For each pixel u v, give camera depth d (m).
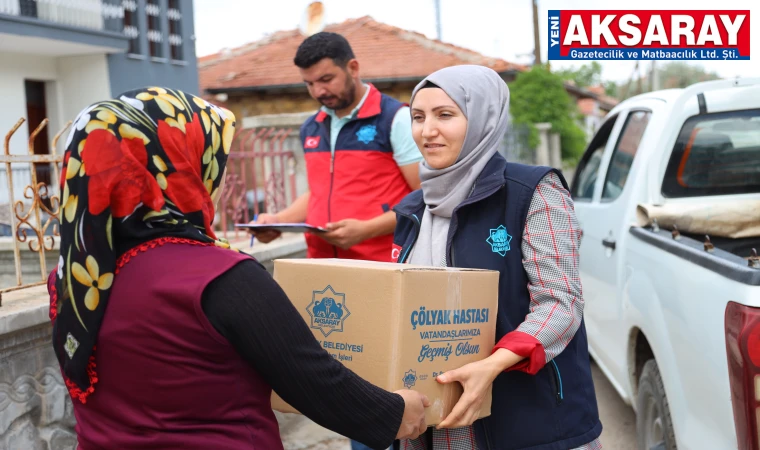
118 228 1.25
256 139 4.55
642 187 3.26
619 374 3.30
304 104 17.59
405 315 1.47
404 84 17.48
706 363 2.12
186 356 1.22
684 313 2.32
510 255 1.73
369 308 1.50
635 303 2.92
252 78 17.62
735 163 3.22
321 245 3.15
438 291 1.52
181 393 1.23
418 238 1.87
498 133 1.79
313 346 1.29
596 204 3.93
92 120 1.22
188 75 15.99
